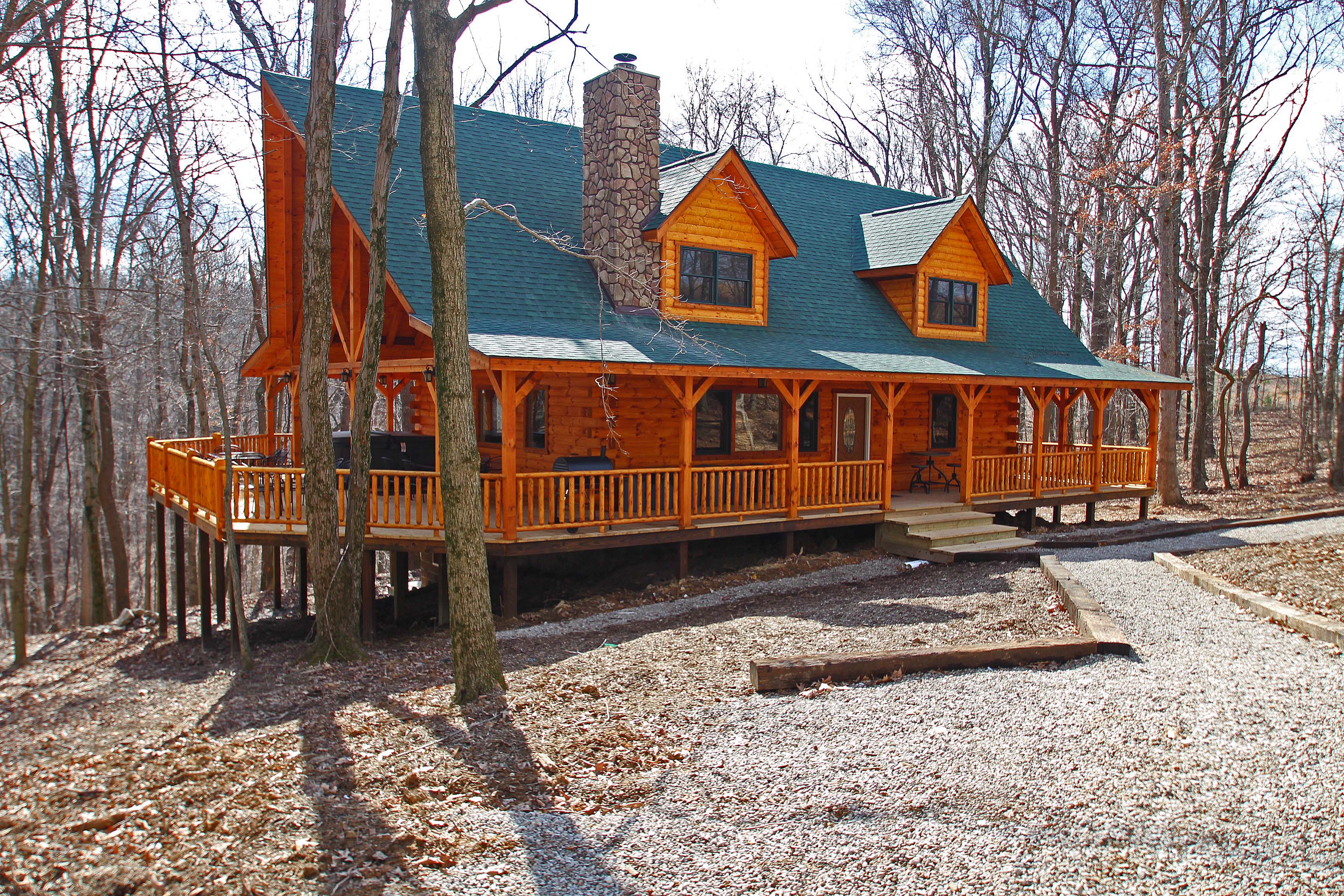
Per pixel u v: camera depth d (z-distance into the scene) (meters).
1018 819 5.32
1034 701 7.18
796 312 17.73
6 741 9.48
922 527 15.73
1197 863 4.81
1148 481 20.14
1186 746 6.18
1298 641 8.62
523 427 16.09
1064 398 20.20
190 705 9.70
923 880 4.75
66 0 12.84
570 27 9.59
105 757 7.58
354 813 5.82
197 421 28.78
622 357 12.43
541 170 17.08
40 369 20.14
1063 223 33.47
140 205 23.72
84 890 4.99
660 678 8.48
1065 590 10.62
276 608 18.34
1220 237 28.16
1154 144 22.67
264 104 16.00
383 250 10.37
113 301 20.50
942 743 6.42
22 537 16.98
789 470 14.86
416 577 19.89
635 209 15.19
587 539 12.70
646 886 4.81
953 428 20.12
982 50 31.08
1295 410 50.88
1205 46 21.77
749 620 10.88
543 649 10.11
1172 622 9.49
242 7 17.47
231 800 6.12
